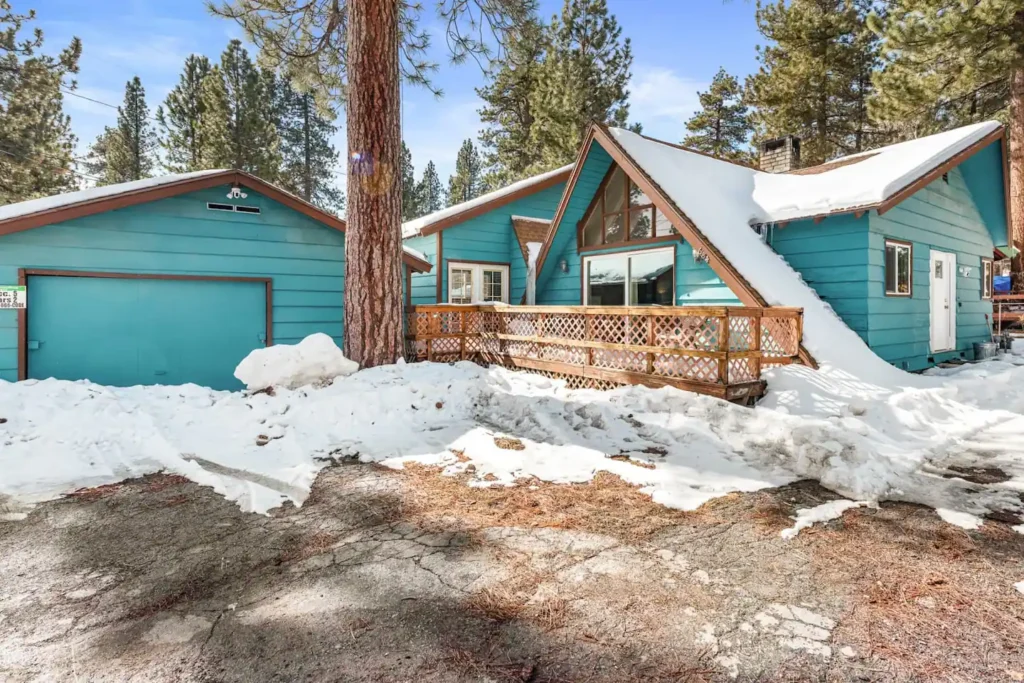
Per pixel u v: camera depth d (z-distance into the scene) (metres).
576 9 21.50
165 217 8.05
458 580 2.62
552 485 3.98
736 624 2.24
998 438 5.39
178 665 2.00
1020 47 13.95
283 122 35.47
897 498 3.73
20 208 7.00
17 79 17.97
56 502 3.70
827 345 7.37
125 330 7.80
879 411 5.87
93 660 2.03
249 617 2.32
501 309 9.32
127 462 4.55
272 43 10.12
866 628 2.21
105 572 2.74
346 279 7.81
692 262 9.44
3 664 2.01
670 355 6.73
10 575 2.71
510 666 1.98
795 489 3.89
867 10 20.86
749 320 6.49
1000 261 14.97
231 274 8.57
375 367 7.48
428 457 4.68
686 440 5.11
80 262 7.45
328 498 3.75
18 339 7.04
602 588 2.54
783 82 22.69
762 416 5.54
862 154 11.27
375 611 2.35
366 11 7.57
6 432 5.10
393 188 7.77
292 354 6.78
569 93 20.92
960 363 10.34
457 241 13.55
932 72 14.90
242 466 4.45
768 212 9.30
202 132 25.81
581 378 7.90
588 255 11.53
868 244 8.23
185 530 3.25
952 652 2.06
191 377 8.30
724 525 3.28
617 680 1.90
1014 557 2.86
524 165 25.84
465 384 6.92
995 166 10.78
